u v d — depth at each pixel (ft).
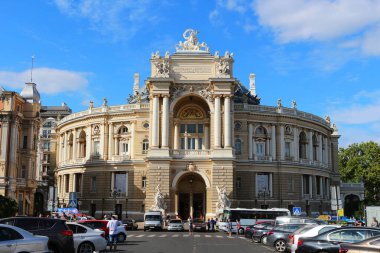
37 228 100.53
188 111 313.32
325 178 372.79
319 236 99.04
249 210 242.78
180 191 306.76
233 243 170.81
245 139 321.32
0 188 277.23
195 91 294.05
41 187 415.23
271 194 321.11
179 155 286.05
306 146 349.00
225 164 279.49
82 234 119.65
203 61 296.51
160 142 287.28
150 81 290.15
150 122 292.20
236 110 321.32
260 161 321.11
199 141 311.47
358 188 407.85
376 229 97.71
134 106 331.98
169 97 291.58
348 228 98.48
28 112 307.99
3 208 228.84
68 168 357.61
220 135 285.64
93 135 341.41
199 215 304.50
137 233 229.04
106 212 322.75
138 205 318.24
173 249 140.56
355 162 441.68
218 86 289.94
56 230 100.99
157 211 260.01
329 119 398.42
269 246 156.76
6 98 288.51
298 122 341.41
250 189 316.60
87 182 337.11
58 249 99.81
